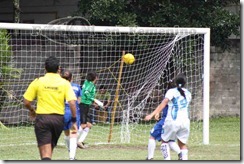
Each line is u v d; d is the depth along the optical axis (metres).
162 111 30.67
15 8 55.91
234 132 46.88
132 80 51.25
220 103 57.09
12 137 43.81
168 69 50.97
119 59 50.78
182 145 28.70
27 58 49.69
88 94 37.06
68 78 32.12
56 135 25.20
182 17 53.91
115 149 36.88
